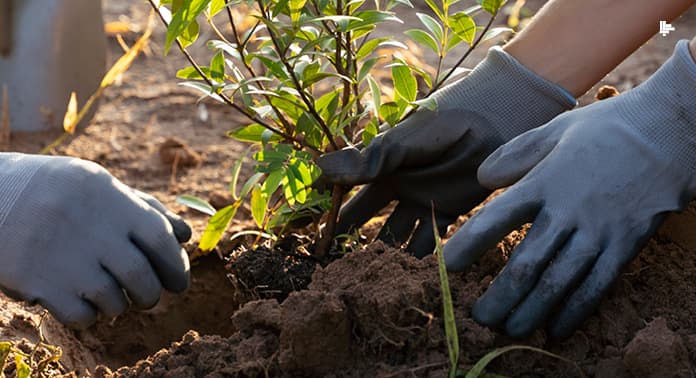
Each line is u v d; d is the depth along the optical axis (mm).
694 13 2260
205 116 1904
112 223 1268
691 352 1193
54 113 1850
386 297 1187
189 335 1263
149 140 1844
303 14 1274
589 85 1343
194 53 2156
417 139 1327
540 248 1204
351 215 1398
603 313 1240
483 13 2338
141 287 1267
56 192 1257
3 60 1824
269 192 1276
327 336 1186
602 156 1225
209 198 1668
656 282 1279
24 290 1246
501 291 1205
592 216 1211
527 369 1213
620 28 1318
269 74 1348
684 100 1223
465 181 1356
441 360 1195
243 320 1238
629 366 1181
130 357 1445
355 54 1348
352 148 1317
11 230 1246
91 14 1862
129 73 2070
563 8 1333
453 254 1223
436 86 1347
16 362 1235
